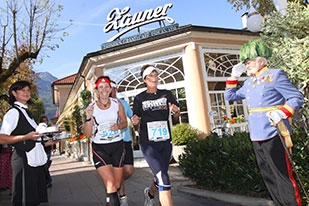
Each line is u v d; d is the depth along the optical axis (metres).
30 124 3.25
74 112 13.95
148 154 3.17
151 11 10.42
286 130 2.45
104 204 4.33
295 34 3.24
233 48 10.22
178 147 8.12
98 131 3.21
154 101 3.34
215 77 9.62
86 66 11.30
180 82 9.51
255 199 3.42
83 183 6.85
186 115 9.36
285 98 2.51
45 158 3.26
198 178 4.51
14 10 7.05
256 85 2.71
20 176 2.98
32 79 10.38
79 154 16.62
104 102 3.29
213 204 3.72
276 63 3.19
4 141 2.94
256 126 2.65
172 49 9.52
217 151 4.02
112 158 3.29
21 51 8.45
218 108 9.55
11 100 3.36
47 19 7.76
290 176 2.49
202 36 9.48
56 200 4.97
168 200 2.90
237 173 3.72
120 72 10.24
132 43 9.61
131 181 6.27
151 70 3.38
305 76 2.83
